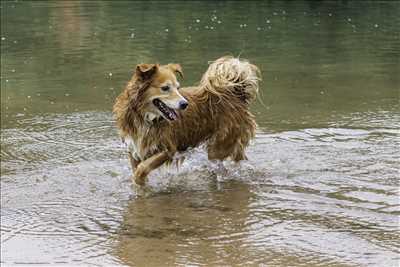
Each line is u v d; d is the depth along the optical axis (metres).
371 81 17.11
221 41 24.31
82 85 18.45
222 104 11.63
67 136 13.93
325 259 7.84
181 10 33.75
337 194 10.12
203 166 11.81
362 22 26.69
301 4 34.38
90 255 8.34
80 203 10.36
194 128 11.44
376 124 13.57
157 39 25.23
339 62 19.61
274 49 22.30
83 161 12.34
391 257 7.80
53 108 16.22
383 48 21.09
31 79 19.41
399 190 10.12
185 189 10.84
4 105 16.66
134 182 11.03
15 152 13.01
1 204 10.41
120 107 11.07
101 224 9.45
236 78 11.75
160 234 8.93
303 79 17.84
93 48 23.78
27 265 8.09
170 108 10.77
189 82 17.92
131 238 8.84
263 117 14.52
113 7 35.72
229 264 7.83
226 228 9.02
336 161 11.57
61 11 34.84
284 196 10.16
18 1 40.25
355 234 8.56
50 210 10.10
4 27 29.50
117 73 19.72
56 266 8.02
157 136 11.08
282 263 7.78
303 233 8.68
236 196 10.33
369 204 9.63
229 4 35.84
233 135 11.68
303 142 12.73
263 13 31.75
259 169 11.49
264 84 17.53
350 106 15.00
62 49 23.86
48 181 11.39
